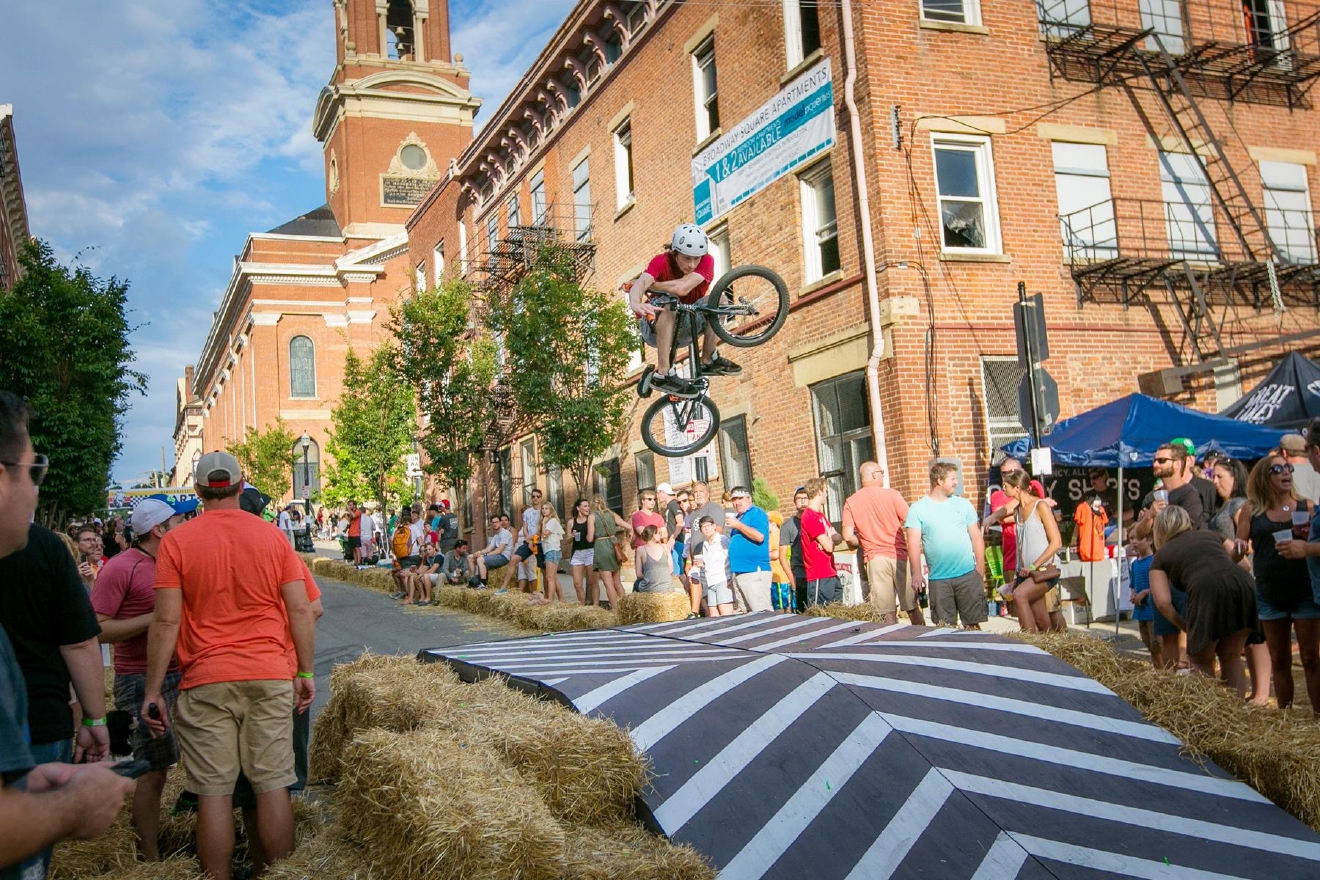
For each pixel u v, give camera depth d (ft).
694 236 20.35
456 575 64.49
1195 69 54.80
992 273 48.37
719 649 20.25
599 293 59.52
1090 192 51.67
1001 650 18.90
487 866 11.32
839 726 15.76
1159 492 26.23
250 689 14.85
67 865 14.12
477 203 100.48
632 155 69.82
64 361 77.41
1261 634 20.08
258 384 191.52
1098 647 18.67
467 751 14.03
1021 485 27.58
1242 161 56.13
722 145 59.11
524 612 42.91
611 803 14.34
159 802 16.22
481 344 75.87
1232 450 39.55
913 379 46.03
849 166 48.98
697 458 62.08
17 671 7.04
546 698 17.67
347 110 188.55
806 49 52.49
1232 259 54.70
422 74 191.42
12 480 9.46
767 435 55.42
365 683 19.06
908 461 45.29
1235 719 16.01
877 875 13.21
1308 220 57.82
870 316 47.34
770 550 40.09
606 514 45.14
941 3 49.90
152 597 17.34
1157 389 50.80
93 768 6.66
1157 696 16.94
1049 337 49.19
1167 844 13.55
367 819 13.50
